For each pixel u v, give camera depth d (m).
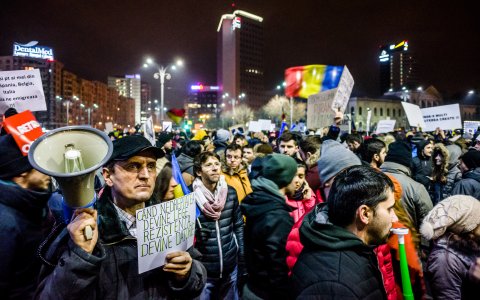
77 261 1.50
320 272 1.66
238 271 3.80
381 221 1.76
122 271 1.78
